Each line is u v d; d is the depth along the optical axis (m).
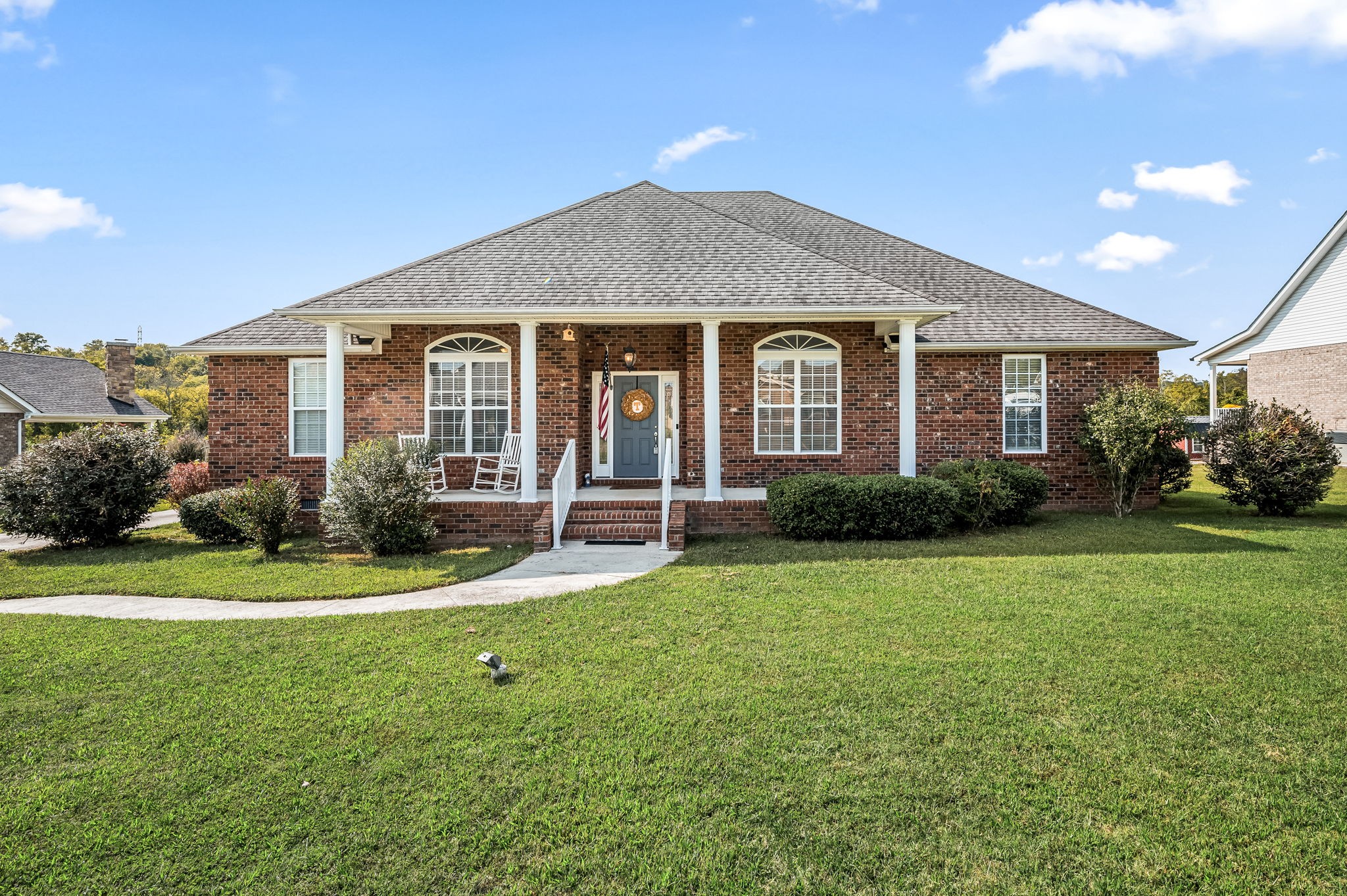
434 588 8.39
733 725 4.43
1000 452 14.25
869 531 10.84
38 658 5.89
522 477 11.58
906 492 10.73
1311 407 22.55
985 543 10.40
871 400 13.86
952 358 14.23
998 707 4.61
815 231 17.06
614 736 4.32
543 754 4.09
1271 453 12.93
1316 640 5.81
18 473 11.57
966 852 3.17
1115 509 13.53
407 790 3.72
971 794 3.62
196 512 12.02
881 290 11.83
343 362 11.67
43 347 68.44
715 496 11.70
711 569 8.91
